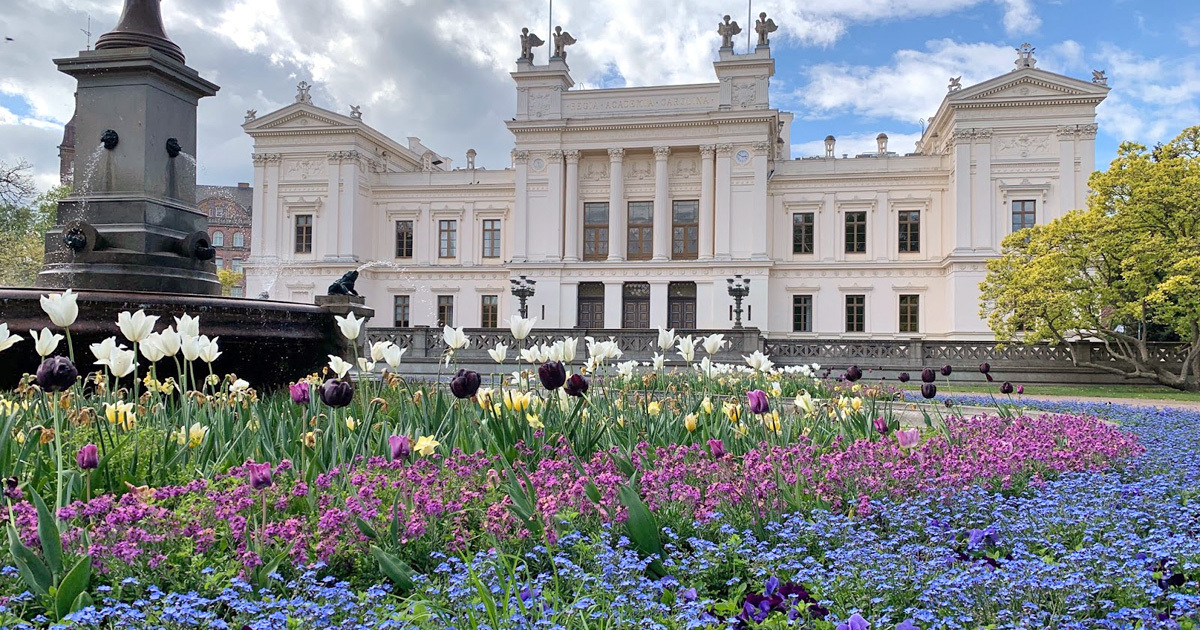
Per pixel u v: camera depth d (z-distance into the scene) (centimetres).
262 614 335
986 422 932
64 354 893
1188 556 450
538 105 5109
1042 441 796
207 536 402
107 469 504
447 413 677
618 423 740
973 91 4575
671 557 436
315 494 476
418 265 5425
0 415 545
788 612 354
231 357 995
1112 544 471
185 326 665
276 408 738
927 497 569
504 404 660
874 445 667
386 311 5441
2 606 319
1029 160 4566
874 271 4941
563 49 5162
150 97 1055
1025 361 3183
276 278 5269
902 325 4909
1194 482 705
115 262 1009
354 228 5253
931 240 4909
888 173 4953
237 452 598
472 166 6103
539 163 5084
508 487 483
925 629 350
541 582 386
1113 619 356
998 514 529
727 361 3412
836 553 426
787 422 767
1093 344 3122
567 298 5003
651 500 508
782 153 6153
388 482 491
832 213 5022
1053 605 374
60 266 1017
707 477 562
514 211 5081
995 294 3306
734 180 4872
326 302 1142
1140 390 2831
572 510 471
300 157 5303
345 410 640
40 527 359
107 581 374
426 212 5466
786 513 525
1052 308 2928
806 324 5009
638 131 4978
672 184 5094
